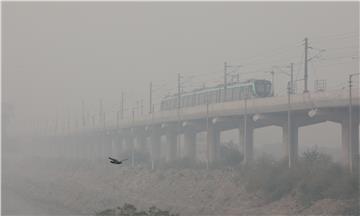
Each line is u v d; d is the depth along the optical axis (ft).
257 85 549.95
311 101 447.42
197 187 472.03
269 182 403.34
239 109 536.83
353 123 442.50
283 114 509.35
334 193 350.84
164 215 205.36
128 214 204.74
